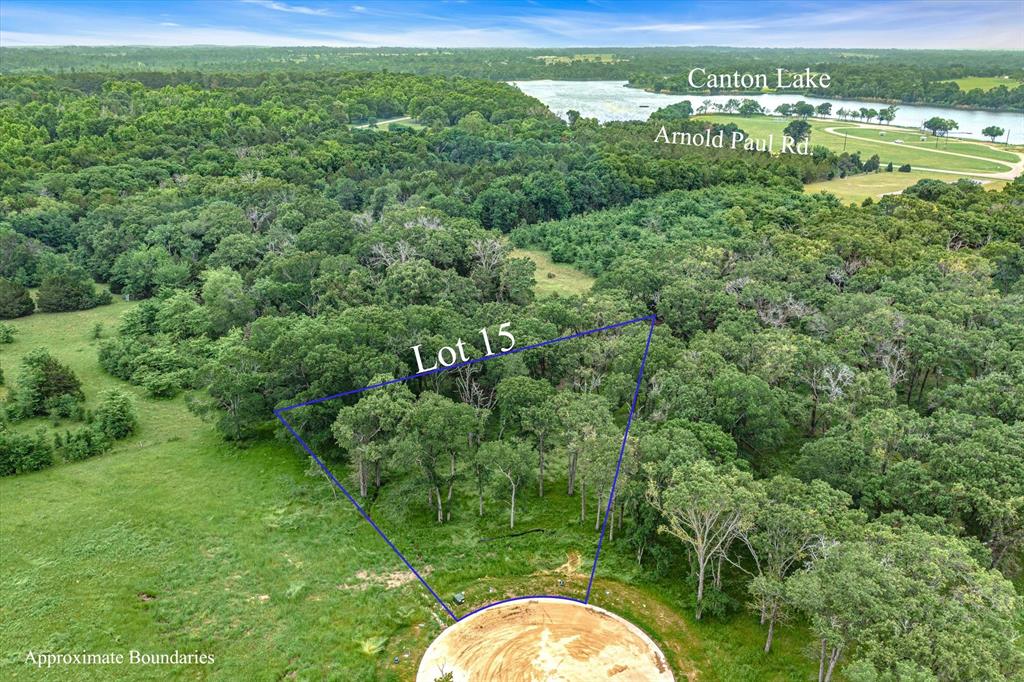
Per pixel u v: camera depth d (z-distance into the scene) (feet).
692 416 197.57
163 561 173.27
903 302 270.87
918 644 110.11
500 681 137.90
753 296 282.36
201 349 286.05
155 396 264.31
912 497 160.66
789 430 220.23
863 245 329.52
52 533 182.39
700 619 155.33
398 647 148.97
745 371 227.40
